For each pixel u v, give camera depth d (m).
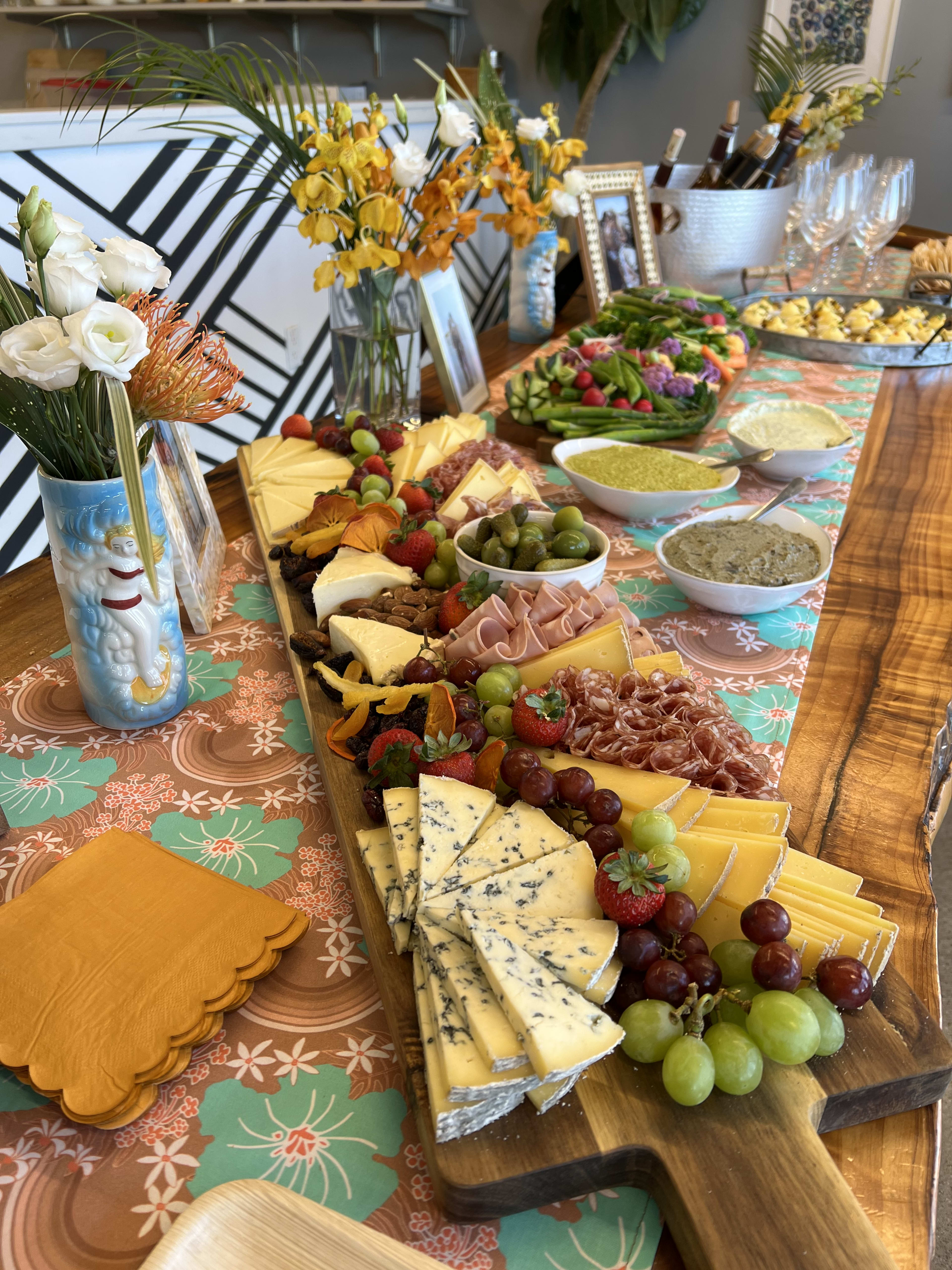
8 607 1.27
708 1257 0.52
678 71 4.32
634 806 0.76
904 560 1.37
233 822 0.90
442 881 0.68
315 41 4.92
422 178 1.45
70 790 0.94
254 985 0.72
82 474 0.89
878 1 3.81
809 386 2.06
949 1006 1.88
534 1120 0.59
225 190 2.96
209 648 1.18
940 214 4.12
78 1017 0.66
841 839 0.86
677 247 2.47
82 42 5.17
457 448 1.54
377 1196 0.58
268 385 3.43
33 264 0.78
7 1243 0.56
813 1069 0.62
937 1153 0.62
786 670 1.11
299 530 1.31
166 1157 0.60
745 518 1.36
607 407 1.69
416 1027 0.65
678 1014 0.62
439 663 0.96
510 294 2.39
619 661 0.92
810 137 2.77
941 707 1.05
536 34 4.50
